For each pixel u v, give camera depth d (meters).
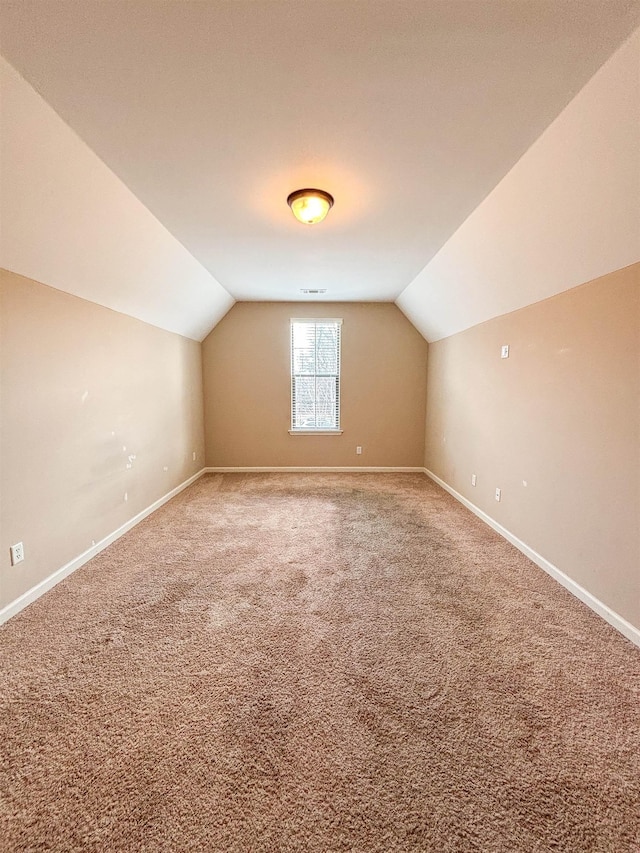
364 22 1.21
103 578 2.49
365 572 2.57
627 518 1.91
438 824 1.08
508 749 1.31
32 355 2.22
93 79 1.42
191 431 4.95
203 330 5.05
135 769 1.23
